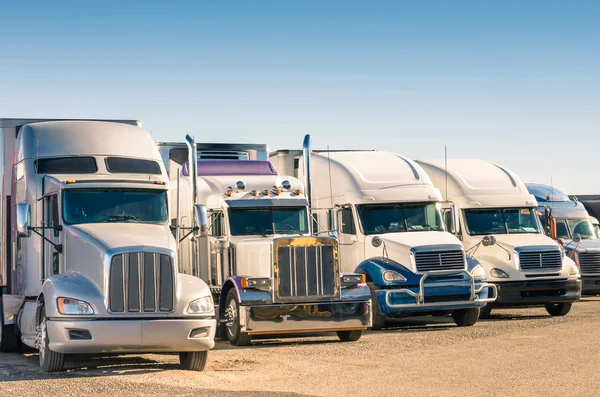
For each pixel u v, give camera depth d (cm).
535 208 2469
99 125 1659
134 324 1305
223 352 1619
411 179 2209
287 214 1934
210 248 1953
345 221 2177
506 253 2294
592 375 1249
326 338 1872
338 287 1742
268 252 1745
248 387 1200
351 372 1325
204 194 1977
